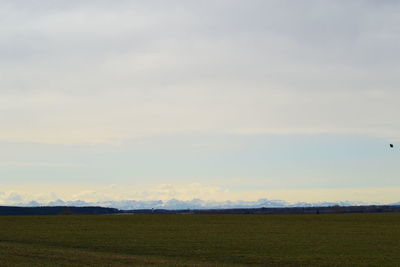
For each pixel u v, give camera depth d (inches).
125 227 3065.9
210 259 1489.9
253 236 2372.0
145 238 2247.8
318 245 1930.4
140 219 4101.9
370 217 4306.1
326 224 3361.2
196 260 1451.8
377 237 2315.5
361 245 1930.4
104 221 3794.3
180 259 1457.9
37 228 2952.8
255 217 4424.2
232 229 2896.2
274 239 2190.0
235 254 1624.0
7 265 1208.8
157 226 3191.4
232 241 2102.6
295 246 1883.6
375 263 1423.5
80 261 1296.8
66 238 2240.4
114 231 2709.2
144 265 1234.6
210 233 2568.9
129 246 1876.2
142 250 1737.2
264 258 1524.4
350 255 1603.1
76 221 3789.4
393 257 1557.6
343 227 3046.3
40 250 1574.8
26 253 1467.8
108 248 1801.2
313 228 2970.0
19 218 4165.8
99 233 2559.1
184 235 2425.0
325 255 1604.3
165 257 1505.9
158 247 1840.6
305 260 1478.8
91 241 2082.9
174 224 3417.8
